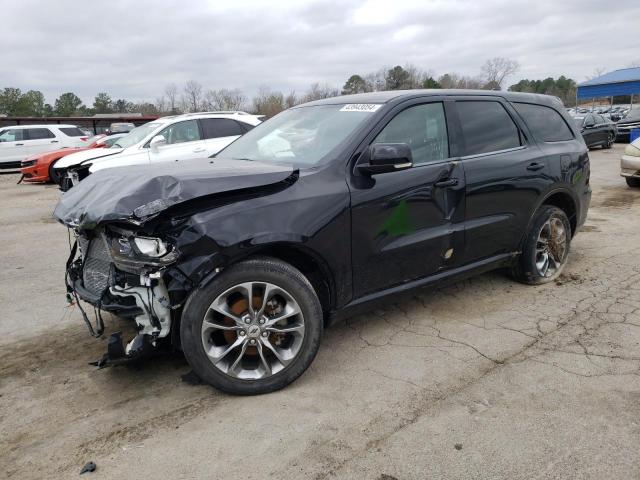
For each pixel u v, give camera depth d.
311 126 3.99
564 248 5.11
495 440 2.67
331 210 3.27
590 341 3.76
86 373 3.49
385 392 3.16
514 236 4.57
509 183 4.37
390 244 3.62
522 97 4.88
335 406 3.02
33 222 9.23
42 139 19.92
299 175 3.30
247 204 3.01
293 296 3.14
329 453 2.61
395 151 3.30
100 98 91.31
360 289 3.56
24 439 2.79
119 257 2.93
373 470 2.47
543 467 2.46
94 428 2.87
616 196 9.90
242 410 3.00
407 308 4.48
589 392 3.09
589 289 4.82
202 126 10.41
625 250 6.09
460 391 3.14
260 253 3.12
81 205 3.13
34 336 4.11
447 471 2.45
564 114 5.28
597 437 2.67
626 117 23.69
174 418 2.94
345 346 3.79
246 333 3.07
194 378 3.37
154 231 2.83
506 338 3.86
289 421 2.88
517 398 3.05
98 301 3.12
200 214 2.88
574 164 5.04
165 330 2.96
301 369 3.22
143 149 9.90
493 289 4.88
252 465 2.53
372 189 3.48
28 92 83.00
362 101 4.01
